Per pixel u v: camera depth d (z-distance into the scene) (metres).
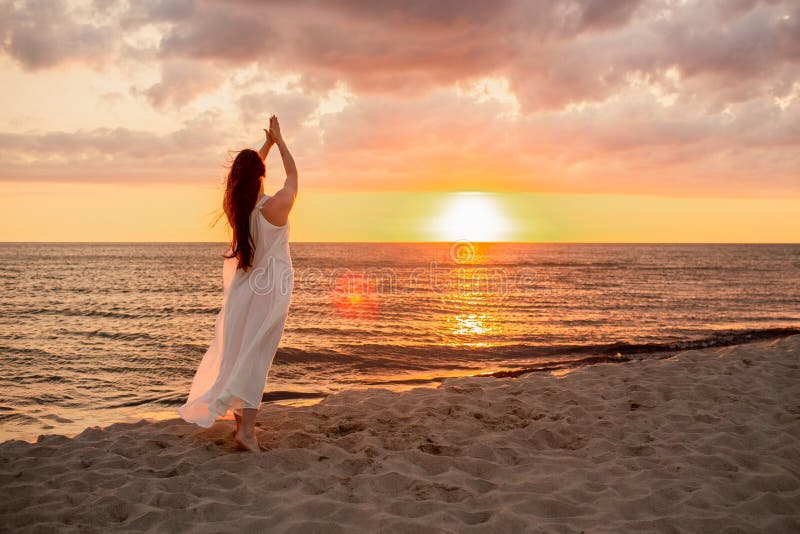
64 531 2.75
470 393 5.68
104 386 8.23
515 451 4.00
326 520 2.86
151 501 3.11
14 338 12.96
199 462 3.74
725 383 6.05
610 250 145.50
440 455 3.90
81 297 24.28
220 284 32.22
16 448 4.08
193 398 4.11
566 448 4.16
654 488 3.30
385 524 2.80
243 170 3.89
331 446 4.00
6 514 2.95
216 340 4.15
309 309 20.42
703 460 3.77
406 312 20.14
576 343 12.70
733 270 54.06
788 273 48.75
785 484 3.36
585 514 2.98
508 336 14.23
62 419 6.29
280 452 3.84
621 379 6.30
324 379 8.73
